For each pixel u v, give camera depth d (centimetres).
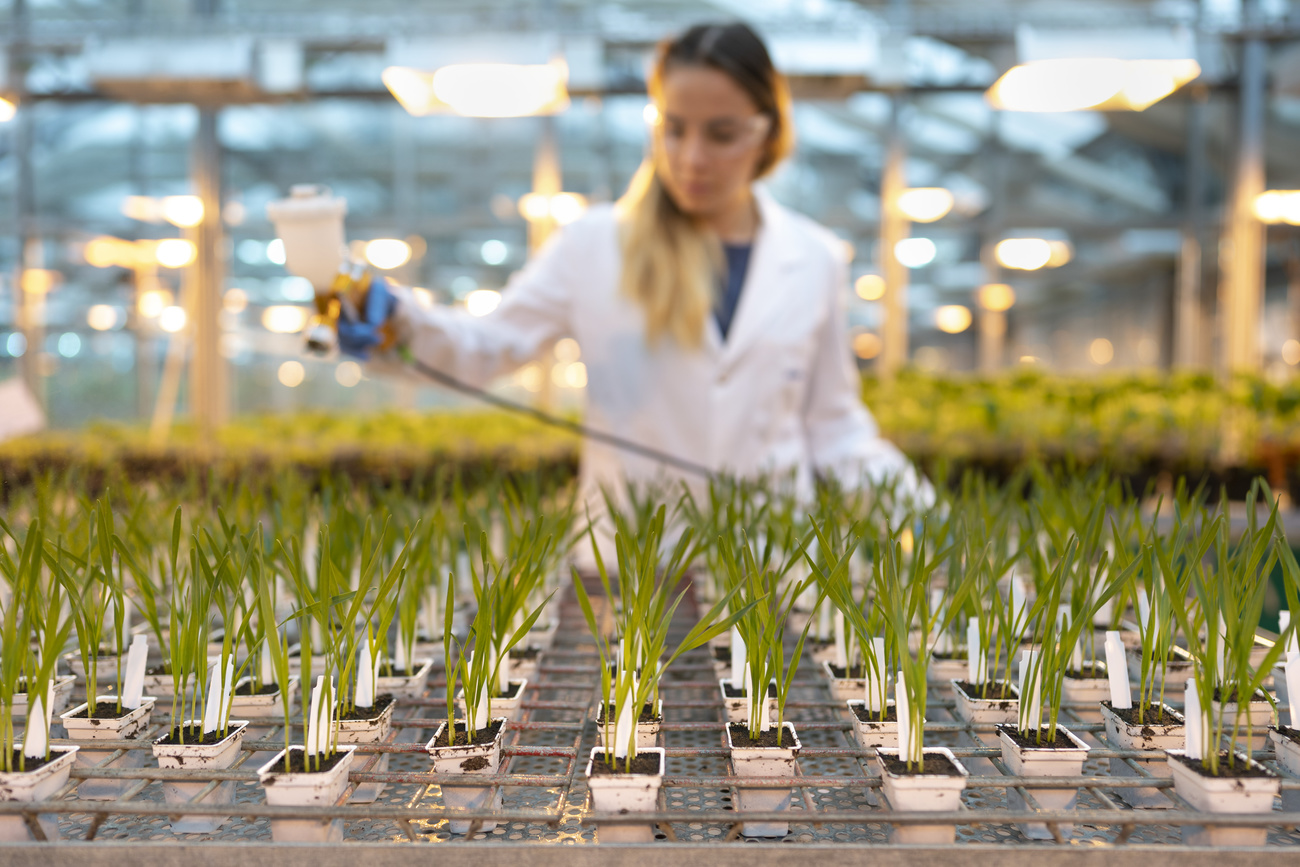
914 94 784
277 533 97
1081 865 55
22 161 861
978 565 84
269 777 62
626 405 200
